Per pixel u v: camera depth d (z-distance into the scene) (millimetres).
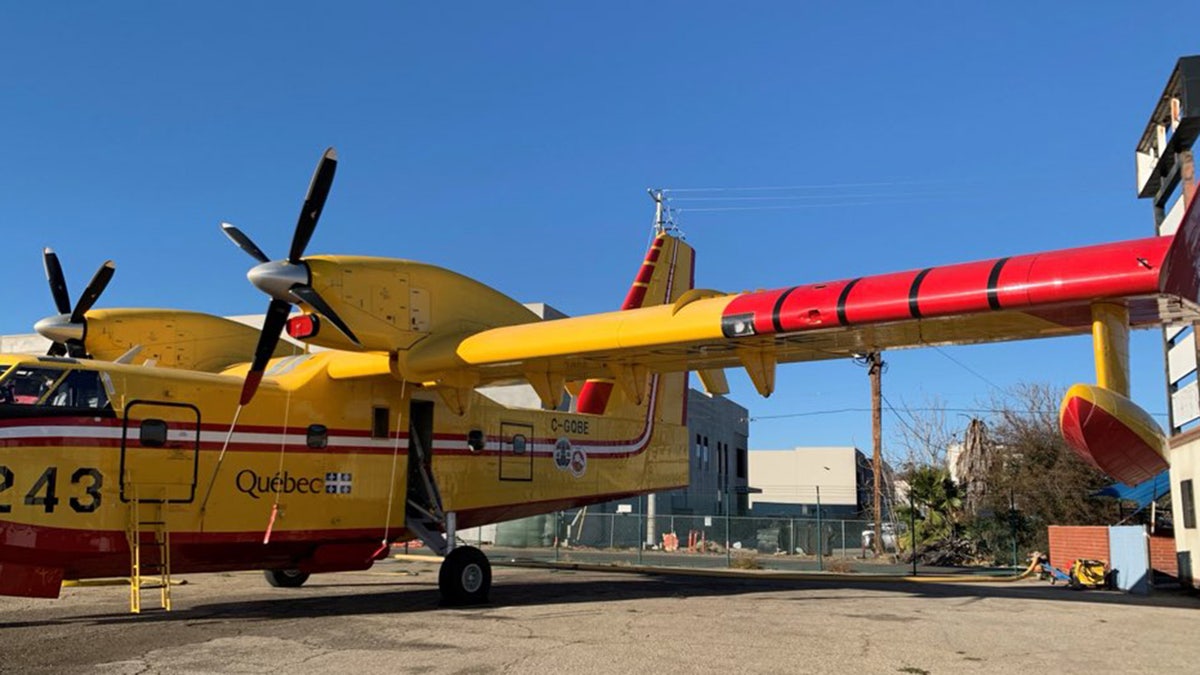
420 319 10562
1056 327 8812
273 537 10359
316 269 9844
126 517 9312
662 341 9469
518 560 20844
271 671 6672
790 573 18266
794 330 8906
